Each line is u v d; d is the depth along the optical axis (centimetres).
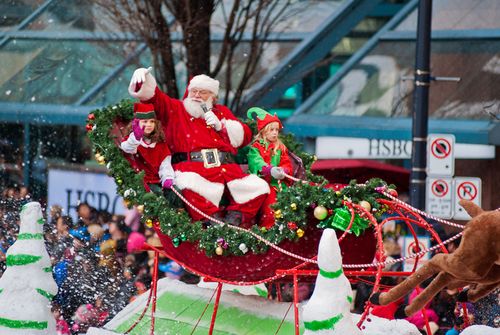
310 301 1731
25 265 2091
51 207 3241
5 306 2077
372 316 2088
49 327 2091
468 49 4222
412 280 1723
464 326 2056
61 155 4706
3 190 4028
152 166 2092
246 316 2092
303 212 1862
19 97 4809
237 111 3531
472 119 4081
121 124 2195
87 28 4709
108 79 4678
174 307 2211
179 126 2100
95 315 2766
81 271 2884
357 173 3622
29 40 4903
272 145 2139
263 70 4397
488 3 4294
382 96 4375
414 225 3000
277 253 1919
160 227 2031
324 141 4397
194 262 2033
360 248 1948
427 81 3036
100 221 3134
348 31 4594
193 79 2136
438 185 3067
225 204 2144
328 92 4444
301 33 4581
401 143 4284
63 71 4809
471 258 1664
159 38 3422
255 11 3672
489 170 4053
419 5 3041
